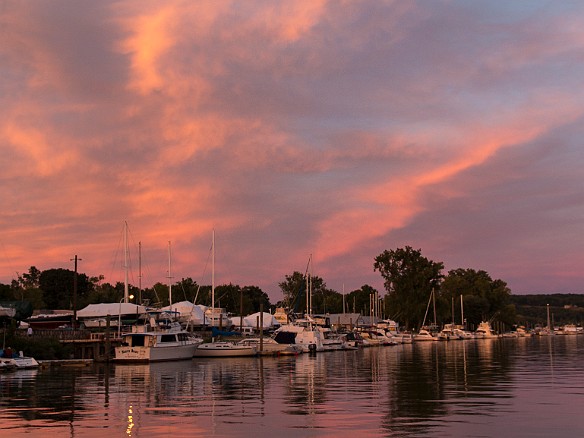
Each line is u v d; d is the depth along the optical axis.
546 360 76.25
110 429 27.89
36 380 50.91
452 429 27.44
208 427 28.20
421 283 193.88
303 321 111.00
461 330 187.25
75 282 88.69
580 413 31.61
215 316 121.69
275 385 46.22
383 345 130.88
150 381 49.78
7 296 119.44
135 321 94.75
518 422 29.08
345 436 26.03
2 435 26.66
